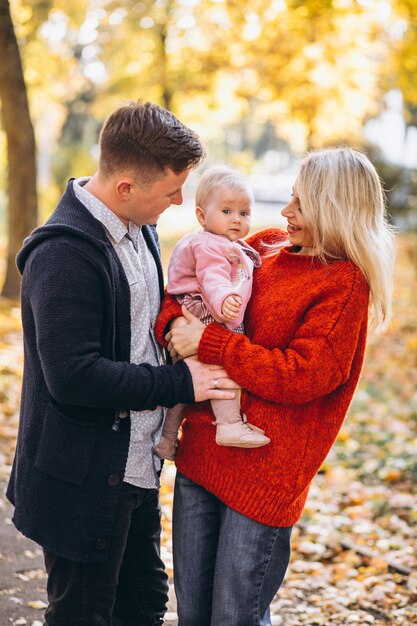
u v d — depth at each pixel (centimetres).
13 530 432
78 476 229
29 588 368
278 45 1309
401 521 488
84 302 221
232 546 243
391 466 586
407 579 404
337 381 235
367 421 695
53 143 2273
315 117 1454
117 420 233
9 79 1031
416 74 1151
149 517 269
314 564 425
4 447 571
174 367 238
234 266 254
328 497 532
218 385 239
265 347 242
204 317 250
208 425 250
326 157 242
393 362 924
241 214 259
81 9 1300
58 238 225
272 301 245
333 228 236
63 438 229
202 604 256
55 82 1644
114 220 235
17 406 665
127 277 238
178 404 258
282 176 4516
